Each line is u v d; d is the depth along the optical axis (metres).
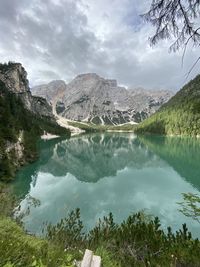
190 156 64.38
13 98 125.12
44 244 4.83
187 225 21.27
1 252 3.31
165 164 55.38
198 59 4.11
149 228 10.17
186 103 158.00
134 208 26.86
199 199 11.77
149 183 38.94
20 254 3.49
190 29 4.12
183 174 44.75
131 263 7.54
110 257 6.63
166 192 33.44
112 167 54.66
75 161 62.72
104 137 162.88
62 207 26.55
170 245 8.43
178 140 110.06
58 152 78.81
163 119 160.12
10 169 38.47
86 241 9.76
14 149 48.03
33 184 36.59
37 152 64.44
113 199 30.45
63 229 11.27
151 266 7.06
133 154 74.81
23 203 26.56
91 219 23.45
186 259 7.01
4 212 13.73
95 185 38.03
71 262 4.21
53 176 43.38
